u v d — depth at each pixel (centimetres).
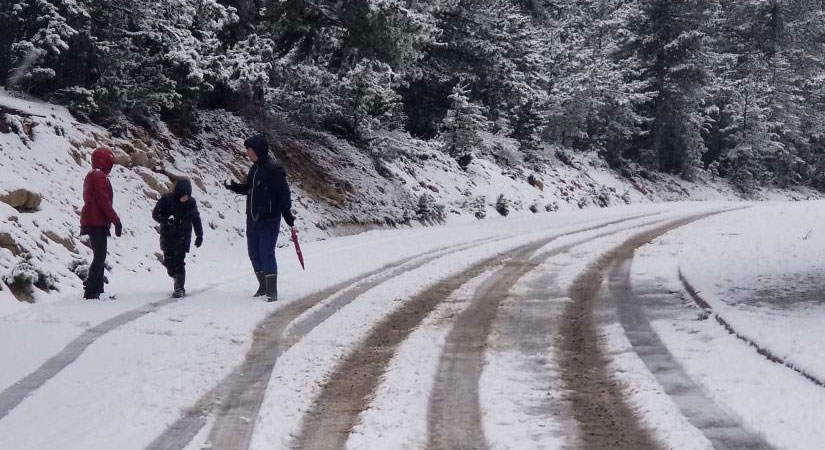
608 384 543
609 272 1150
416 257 1315
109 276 1004
